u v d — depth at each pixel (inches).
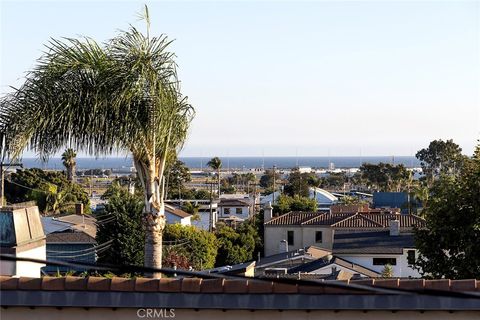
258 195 5374.0
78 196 3302.2
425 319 270.7
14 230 371.2
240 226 2849.4
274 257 2070.6
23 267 374.0
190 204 3725.4
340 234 2207.2
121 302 274.7
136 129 468.4
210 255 2187.5
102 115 463.5
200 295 274.1
